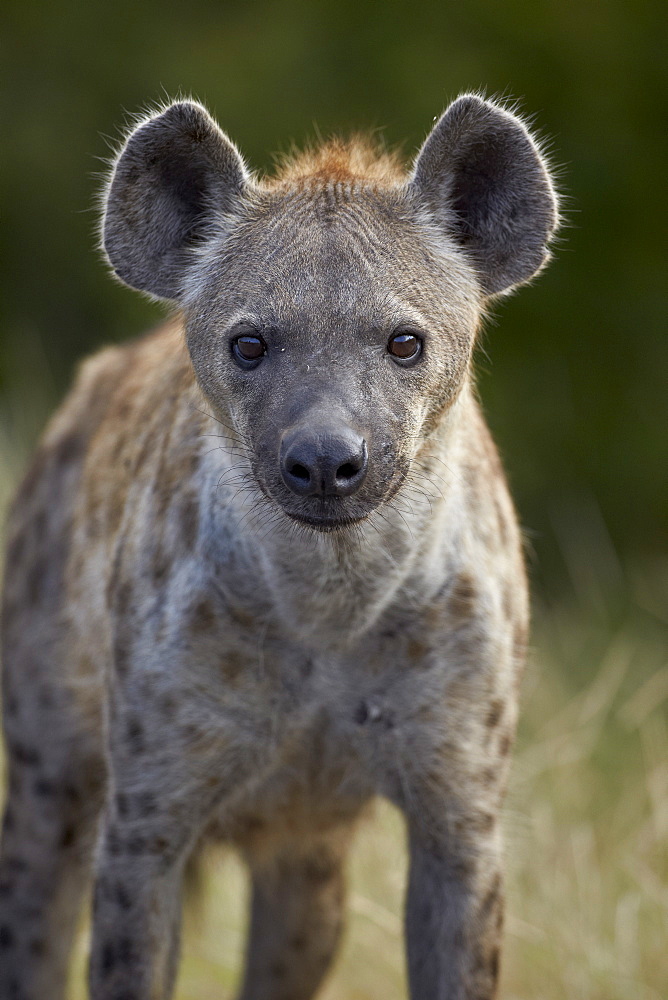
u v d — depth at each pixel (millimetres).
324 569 5461
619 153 14445
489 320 6406
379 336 5211
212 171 5691
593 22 14742
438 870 5879
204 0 15648
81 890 6895
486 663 5738
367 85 14727
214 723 5727
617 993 7297
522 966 7539
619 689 9914
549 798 8406
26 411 11742
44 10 15953
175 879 5914
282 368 5188
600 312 14445
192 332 5609
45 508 7184
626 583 12461
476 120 5539
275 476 5086
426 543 5562
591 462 14125
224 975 7883
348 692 5738
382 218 5500
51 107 15594
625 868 7926
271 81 14883
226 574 5625
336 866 6836
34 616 7023
